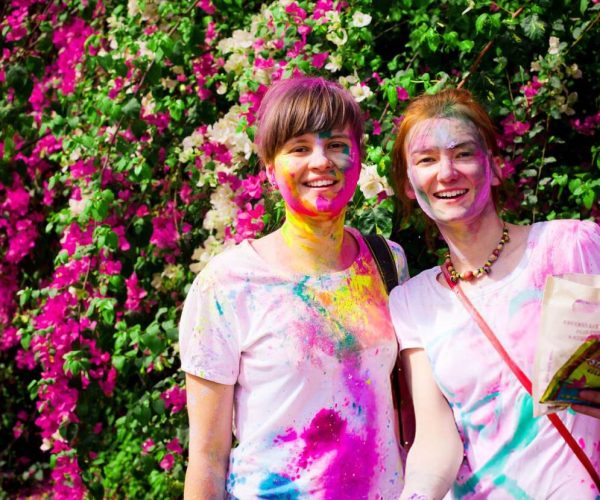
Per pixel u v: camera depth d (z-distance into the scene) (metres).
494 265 1.84
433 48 2.80
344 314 1.87
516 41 2.89
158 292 3.63
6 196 4.50
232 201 3.05
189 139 3.24
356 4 2.96
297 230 1.93
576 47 3.05
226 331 1.86
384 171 2.50
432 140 1.86
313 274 1.90
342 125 1.88
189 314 1.90
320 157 1.85
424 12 3.03
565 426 1.69
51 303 3.39
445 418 1.83
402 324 1.90
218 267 1.90
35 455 5.06
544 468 1.68
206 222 3.09
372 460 1.84
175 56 3.25
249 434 1.86
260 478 1.83
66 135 3.62
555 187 3.07
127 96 3.28
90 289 3.42
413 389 1.88
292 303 1.85
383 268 2.00
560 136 3.23
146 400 3.19
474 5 2.87
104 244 3.14
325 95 1.87
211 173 3.13
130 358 3.21
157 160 3.46
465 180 1.84
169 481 3.73
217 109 3.46
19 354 4.37
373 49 3.20
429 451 1.79
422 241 2.96
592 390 1.61
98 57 3.24
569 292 1.57
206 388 1.87
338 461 1.81
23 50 4.02
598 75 3.24
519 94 3.15
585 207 2.93
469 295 1.82
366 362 1.86
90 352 3.40
